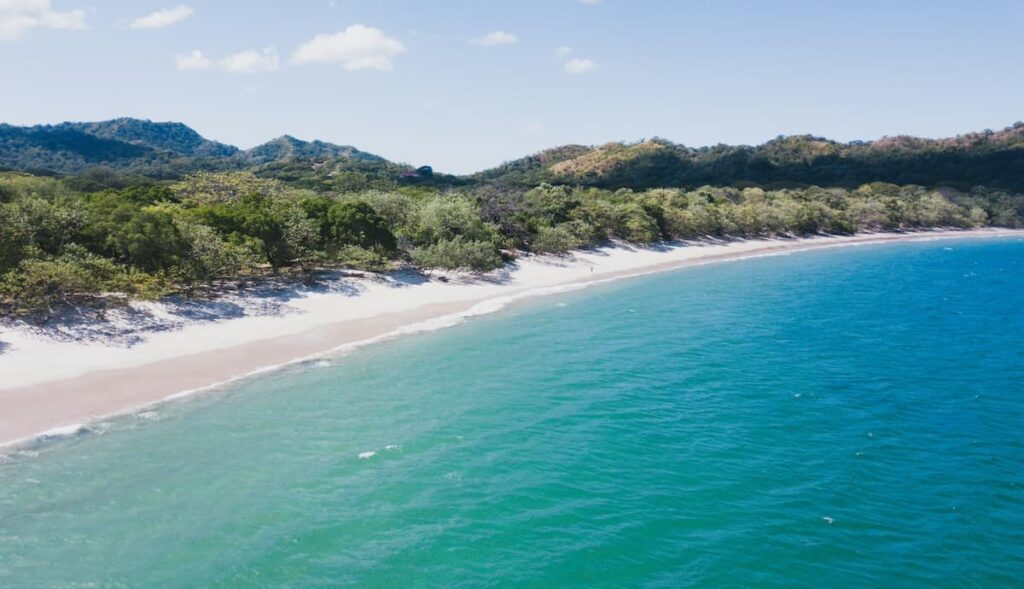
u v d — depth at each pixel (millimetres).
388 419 28297
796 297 63562
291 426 27281
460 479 22500
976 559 17781
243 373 34812
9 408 27641
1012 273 82812
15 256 39375
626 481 22453
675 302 60312
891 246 126125
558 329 47594
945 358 39500
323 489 21688
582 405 30516
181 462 23516
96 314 39469
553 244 83125
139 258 44656
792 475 23016
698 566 17344
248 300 48938
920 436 26812
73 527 19000
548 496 21297
